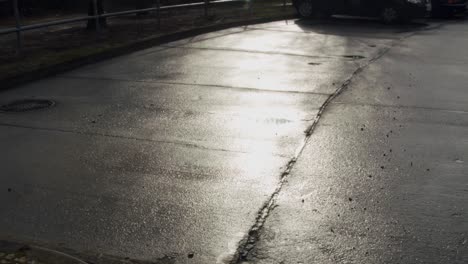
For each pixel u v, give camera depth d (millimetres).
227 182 6113
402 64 13688
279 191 5891
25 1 23656
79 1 26234
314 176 6324
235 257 4562
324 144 7457
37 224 5082
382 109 9344
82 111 8828
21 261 4258
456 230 5086
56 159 6750
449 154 7152
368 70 12805
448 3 25688
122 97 9766
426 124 8508
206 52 14781
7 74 10586
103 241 4789
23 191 5812
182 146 7277
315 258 4566
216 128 8078
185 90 10375
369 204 5605
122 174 6309
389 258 4586
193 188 5945
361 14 23203
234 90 10461
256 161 6773
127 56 13992
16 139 7449
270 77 11734
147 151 7074
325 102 9727
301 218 5270
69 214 5301
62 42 14914
